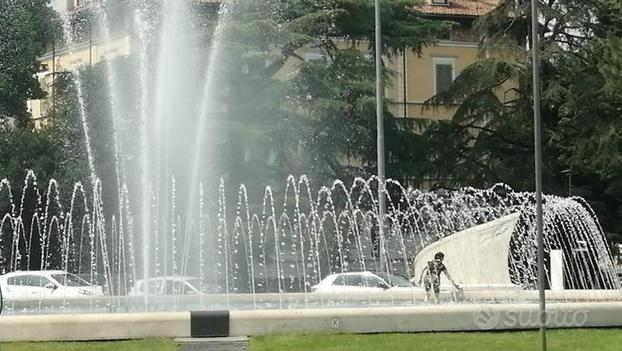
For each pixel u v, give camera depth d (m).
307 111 55.75
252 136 53.31
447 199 57.28
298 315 22.16
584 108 56.25
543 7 59.56
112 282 47.44
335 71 57.00
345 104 54.62
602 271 54.22
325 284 40.00
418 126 59.88
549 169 57.59
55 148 57.91
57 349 19.81
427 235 56.22
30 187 58.34
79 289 42.12
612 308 24.19
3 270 58.06
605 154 54.69
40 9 65.38
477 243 36.50
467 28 84.38
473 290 32.72
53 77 68.19
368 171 57.59
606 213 58.47
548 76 58.12
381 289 34.22
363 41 64.12
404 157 58.53
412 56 82.75
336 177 57.28
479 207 56.75
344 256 55.19
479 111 60.03
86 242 53.88
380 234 47.38
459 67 84.38
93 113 54.88
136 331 21.19
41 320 20.86
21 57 62.75
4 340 20.72
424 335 22.34
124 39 65.31
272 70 58.00
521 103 59.09
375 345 20.64
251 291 50.81
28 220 58.34
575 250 53.75
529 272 49.31
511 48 58.72
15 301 29.84
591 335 22.81
